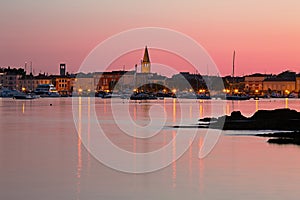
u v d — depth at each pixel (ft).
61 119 287.07
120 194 88.28
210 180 98.94
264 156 128.26
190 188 92.43
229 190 90.58
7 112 370.53
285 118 245.45
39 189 91.45
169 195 87.56
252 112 367.25
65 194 88.02
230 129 212.02
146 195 87.56
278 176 101.91
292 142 159.94
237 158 125.49
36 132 199.72
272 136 180.24
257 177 101.09
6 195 87.15
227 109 414.62
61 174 104.88
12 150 140.87
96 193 88.79
